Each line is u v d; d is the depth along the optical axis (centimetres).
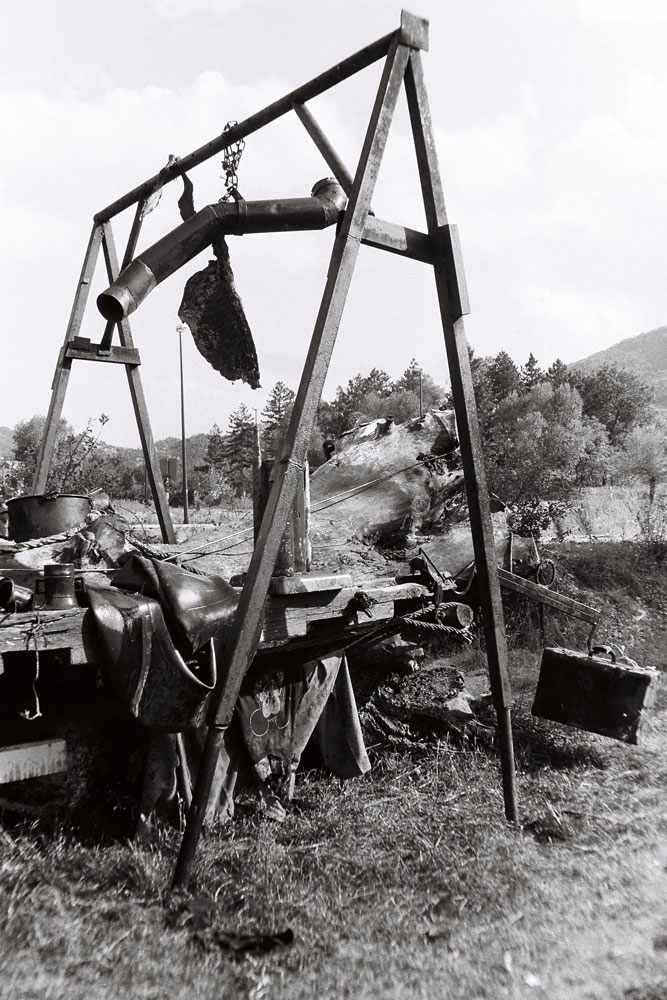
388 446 862
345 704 497
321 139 474
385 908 340
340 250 397
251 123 500
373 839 400
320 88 464
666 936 332
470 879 364
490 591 462
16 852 333
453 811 436
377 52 432
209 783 349
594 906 355
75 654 333
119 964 285
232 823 411
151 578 373
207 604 381
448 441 850
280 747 446
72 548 537
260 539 367
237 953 302
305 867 370
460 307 447
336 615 452
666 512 1295
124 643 344
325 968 299
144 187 599
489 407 6519
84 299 675
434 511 805
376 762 520
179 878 336
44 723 368
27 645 321
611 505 1469
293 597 427
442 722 558
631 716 526
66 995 267
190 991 279
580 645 885
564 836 426
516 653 844
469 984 295
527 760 535
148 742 388
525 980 299
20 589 359
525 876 375
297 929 321
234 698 356
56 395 670
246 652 359
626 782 510
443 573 548
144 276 415
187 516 1673
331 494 825
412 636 605
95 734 381
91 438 1144
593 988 296
